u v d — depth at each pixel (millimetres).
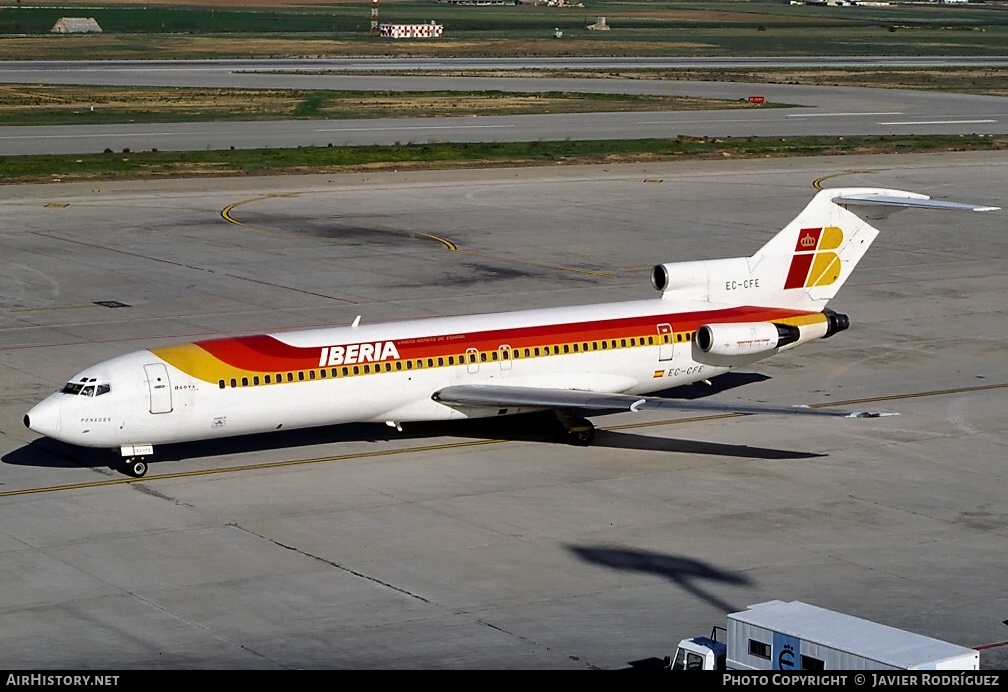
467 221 126312
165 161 157500
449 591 44656
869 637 34531
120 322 84875
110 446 55250
